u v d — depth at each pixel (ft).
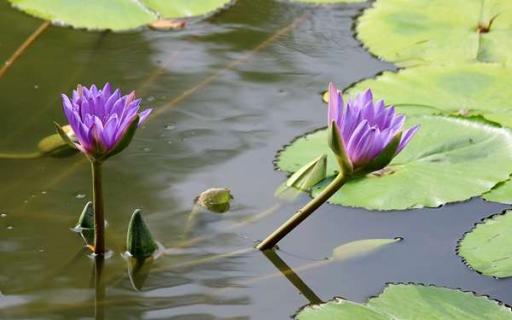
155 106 11.75
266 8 15.34
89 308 7.93
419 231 9.21
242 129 11.22
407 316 7.59
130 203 9.62
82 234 9.07
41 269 8.48
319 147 10.45
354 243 8.87
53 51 13.30
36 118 11.30
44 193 9.75
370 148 7.81
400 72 12.30
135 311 7.89
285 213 9.52
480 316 7.59
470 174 9.75
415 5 14.62
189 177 10.15
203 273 8.50
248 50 13.65
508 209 9.56
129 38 13.92
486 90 11.73
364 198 9.59
